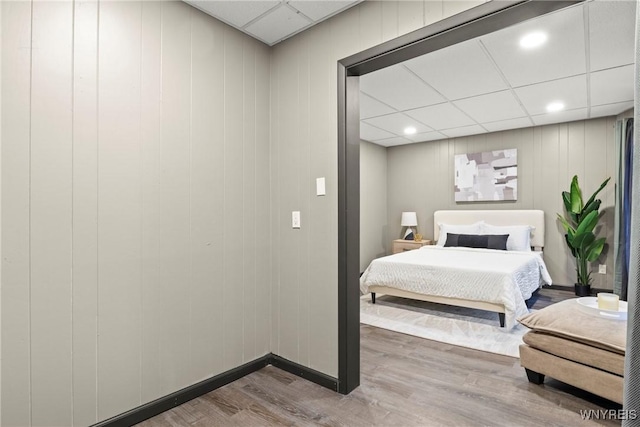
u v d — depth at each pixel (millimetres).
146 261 1872
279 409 1928
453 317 3604
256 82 2471
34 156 1510
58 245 1576
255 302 2451
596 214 4234
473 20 1646
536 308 3904
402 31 1888
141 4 1850
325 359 2221
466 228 5223
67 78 1598
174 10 1991
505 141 5266
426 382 2227
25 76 1482
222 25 2248
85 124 1652
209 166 2168
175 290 1996
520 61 2846
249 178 2416
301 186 2363
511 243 4727
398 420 1812
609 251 4445
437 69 3004
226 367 2258
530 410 1889
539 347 2121
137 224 1837
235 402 2006
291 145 2426
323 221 2238
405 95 3674
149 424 1803
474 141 5559
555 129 4859
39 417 1533
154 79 1903
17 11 1465
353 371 2141
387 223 6582
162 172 1938
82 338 1650
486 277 3299
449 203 5832
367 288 4109
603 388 1824
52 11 1555
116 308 1760
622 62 2854
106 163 1722
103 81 1709
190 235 2068
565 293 4590
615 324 1966
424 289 3658
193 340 2080
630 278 872
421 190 6152
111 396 1744
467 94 3643
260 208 2492
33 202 1509
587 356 1895
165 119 1952
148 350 1880
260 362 2453
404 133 5457
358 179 2215
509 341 2922
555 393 2064
